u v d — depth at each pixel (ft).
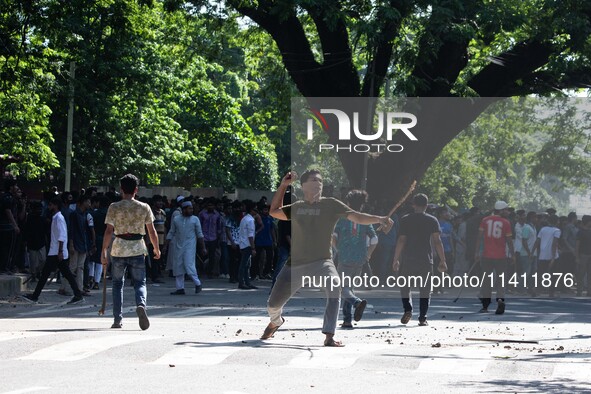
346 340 45.27
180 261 79.25
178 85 160.86
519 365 37.35
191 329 48.83
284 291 42.27
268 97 125.80
